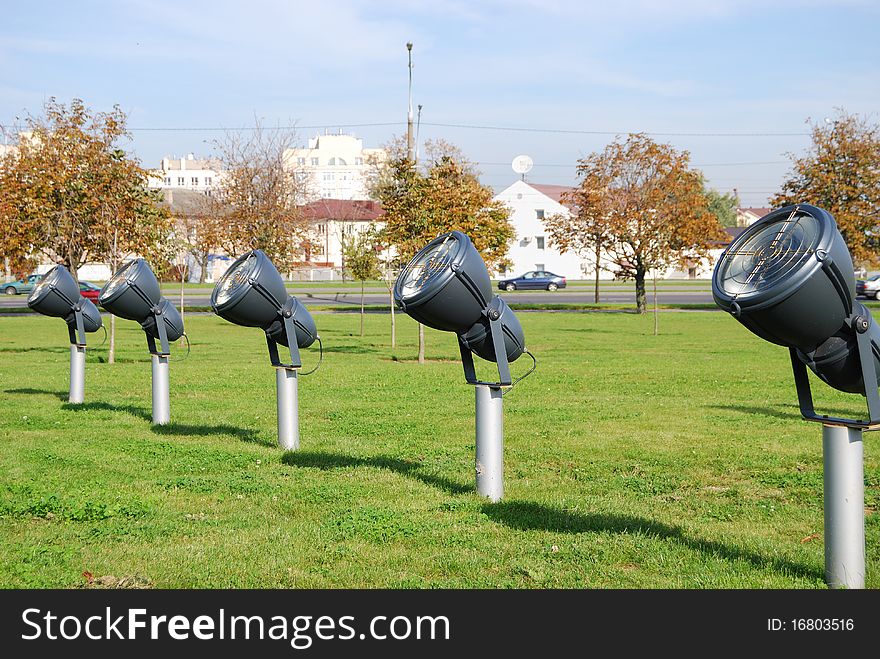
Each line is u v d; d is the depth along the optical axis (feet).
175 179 490.90
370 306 148.36
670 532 21.89
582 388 50.90
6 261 72.54
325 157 510.17
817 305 15.97
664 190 124.67
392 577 18.71
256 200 122.62
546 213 288.30
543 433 36.09
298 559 19.83
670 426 37.70
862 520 17.24
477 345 24.27
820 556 19.79
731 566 19.22
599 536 21.35
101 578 18.70
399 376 56.24
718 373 58.29
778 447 33.04
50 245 70.49
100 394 47.96
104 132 69.56
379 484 26.91
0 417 39.81
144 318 38.09
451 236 24.41
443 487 26.50
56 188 68.03
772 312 16.16
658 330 100.68
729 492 26.32
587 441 34.32
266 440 34.53
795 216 17.16
